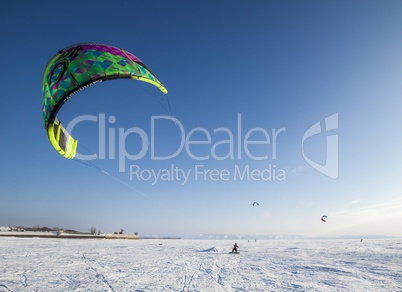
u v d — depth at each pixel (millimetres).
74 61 6070
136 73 6449
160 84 7082
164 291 7891
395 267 13250
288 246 35719
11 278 9344
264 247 33344
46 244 26703
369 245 34562
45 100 5891
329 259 17312
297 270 12328
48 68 6156
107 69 6094
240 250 26969
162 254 20281
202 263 14891
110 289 8023
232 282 9375
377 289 8336
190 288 8344
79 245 27750
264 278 10180
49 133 5691
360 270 12266
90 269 11703
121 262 14586
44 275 10016
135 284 8773
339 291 8055
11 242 27609
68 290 7801
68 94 5812
